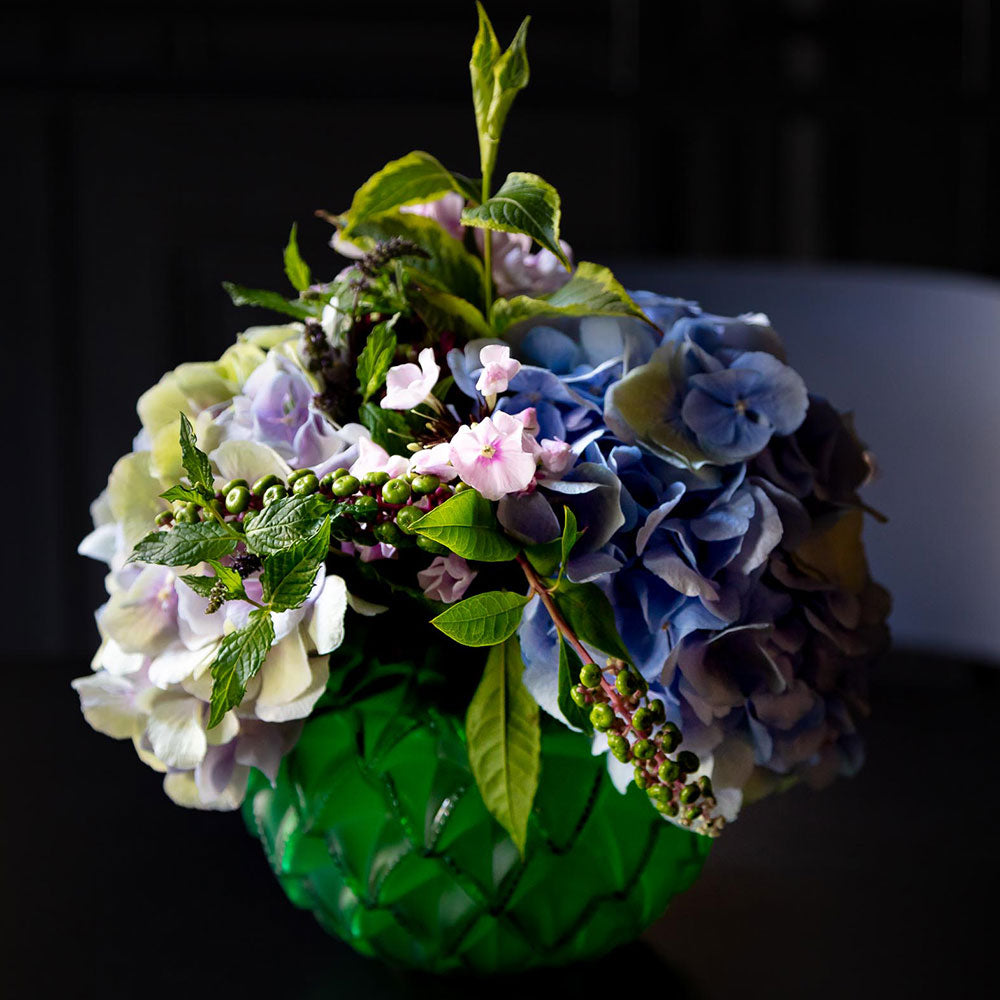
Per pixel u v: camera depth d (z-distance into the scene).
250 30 2.62
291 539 0.76
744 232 2.81
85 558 2.68
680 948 0.92
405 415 0.82
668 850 0.87
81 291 2.62
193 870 1.01
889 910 0.95
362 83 2.46
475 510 0.77
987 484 1.48
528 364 0.84
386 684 0.83
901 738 1.22
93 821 1.07
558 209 0.81
